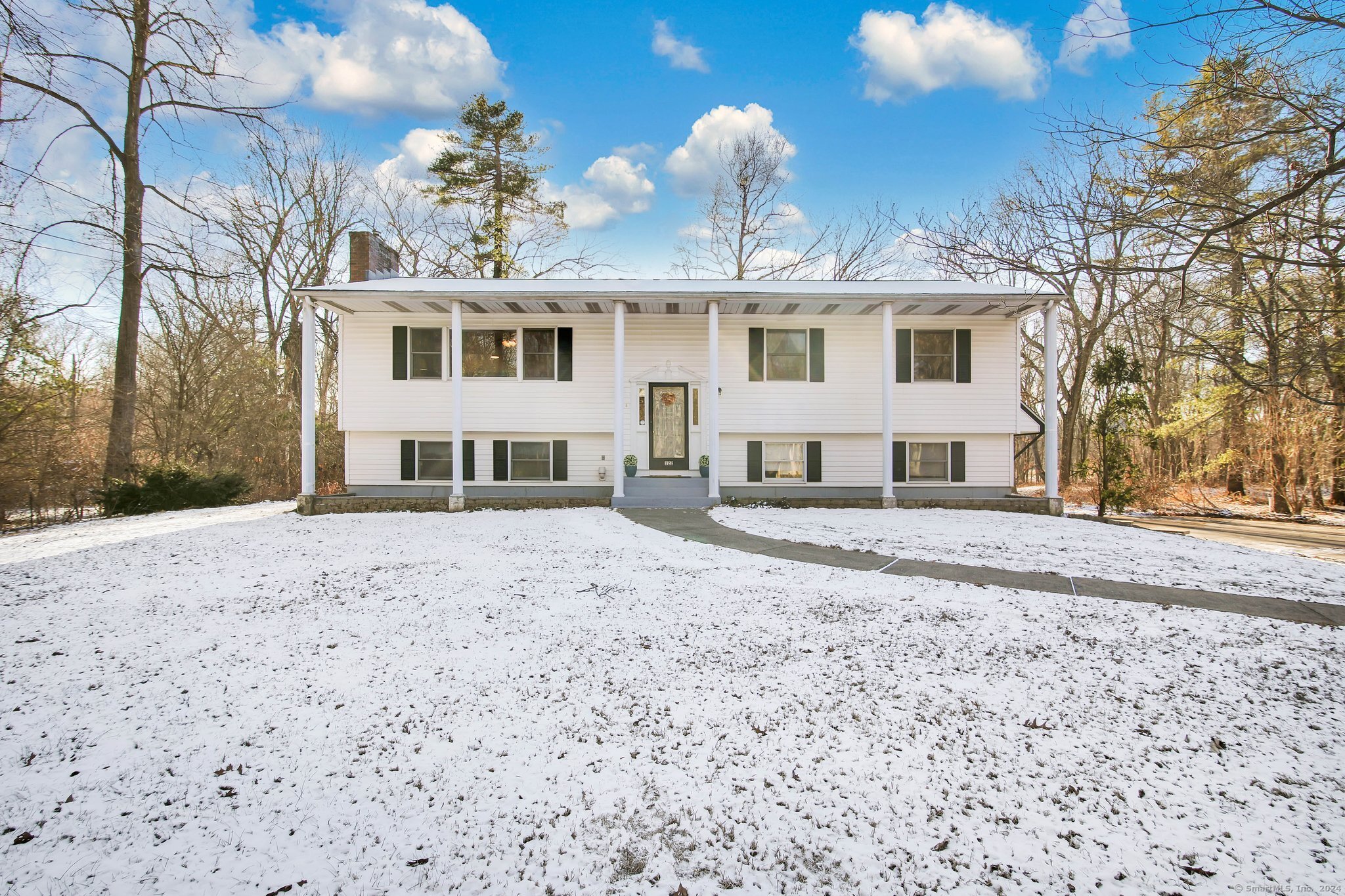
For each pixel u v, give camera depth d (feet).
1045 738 11.71
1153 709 12.89
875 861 8.44
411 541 31.24
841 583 22.54
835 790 10.04
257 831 9.09
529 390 48.44
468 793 9.98
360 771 10.60
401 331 47.93
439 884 8.02
